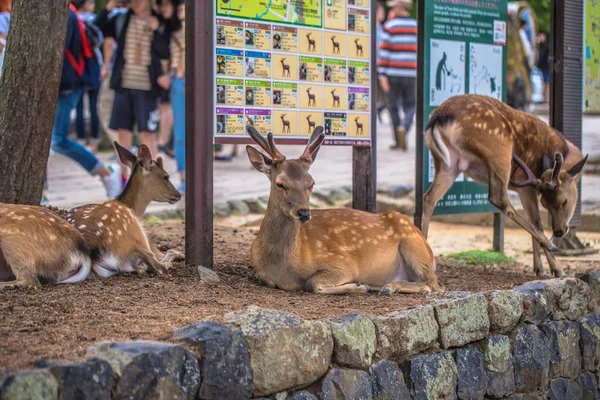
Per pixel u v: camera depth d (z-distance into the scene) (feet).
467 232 40.70
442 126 26.99
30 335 15.52
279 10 24.76
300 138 25.50
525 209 29.30
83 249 20.71
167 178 25.63
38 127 23.84
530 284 23.99
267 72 24.56
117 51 40.86
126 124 41.42
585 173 51.90
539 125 28.86
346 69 26.55
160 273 22.33
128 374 13.92
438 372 19.70
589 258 33.76
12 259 19.27
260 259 22.20
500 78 32.96
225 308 18.62
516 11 66.90
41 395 12.80
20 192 23.77
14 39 23.62
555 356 23.68
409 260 23.31
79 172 52.54
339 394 17.40
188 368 14.82
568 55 34.14
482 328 21.20
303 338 16.76
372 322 18.37
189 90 23.15
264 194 43.47
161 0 41.16
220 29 23.44
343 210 23.63
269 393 16.20
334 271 21.98
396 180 48.01
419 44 30.30
